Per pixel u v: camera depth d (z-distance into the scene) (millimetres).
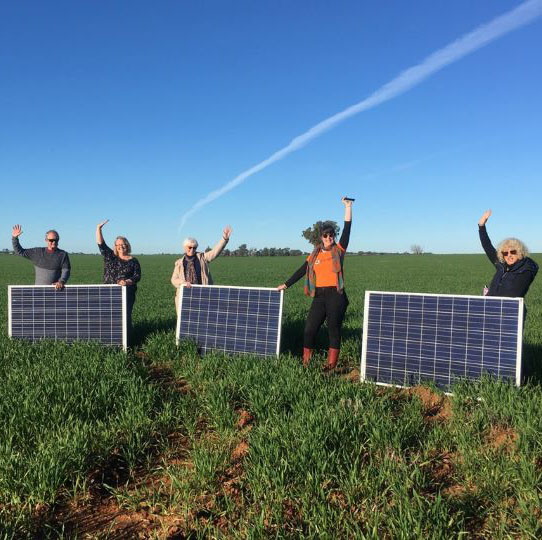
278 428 4289
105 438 4297
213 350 7000
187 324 7500
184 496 3715
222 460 4074
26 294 7695
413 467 3920
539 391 5082
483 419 4512
